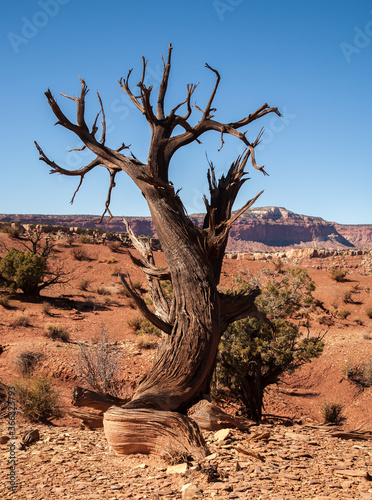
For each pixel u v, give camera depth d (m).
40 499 4.88
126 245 54.59
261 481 5.48
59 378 18.38
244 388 15.36
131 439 6.92
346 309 35.22
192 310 9.02
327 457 6.96
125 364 20.27
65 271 40.88
